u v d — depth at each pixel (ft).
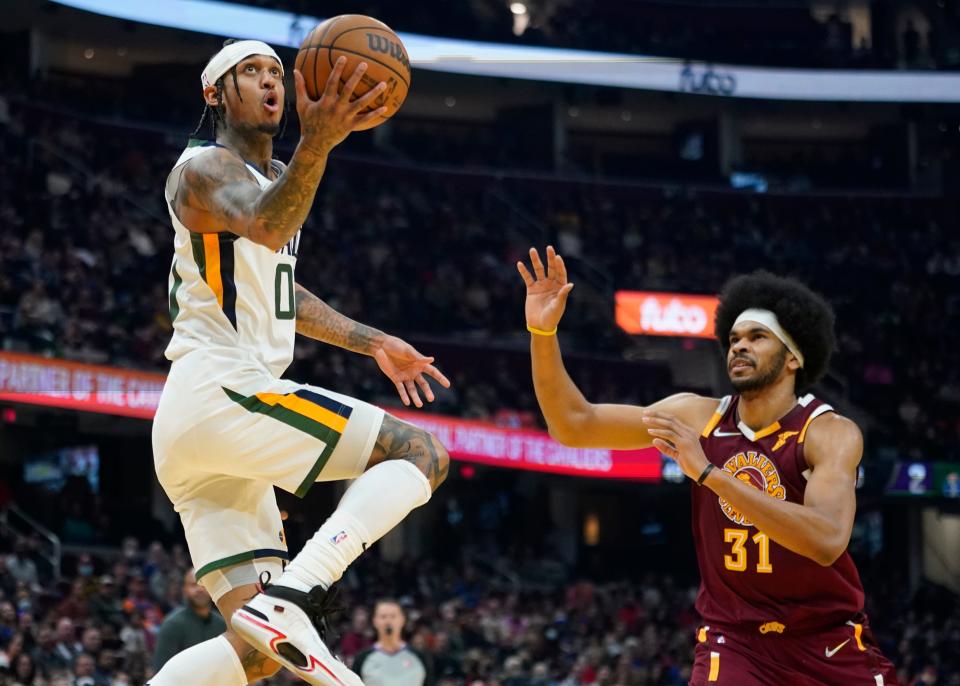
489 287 92.68
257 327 12.33
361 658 26.40
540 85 104.99
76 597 50.01
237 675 12.24
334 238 89.15
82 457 71.00
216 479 12.55
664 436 12.36
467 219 98.58
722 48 108.27
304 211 10.91
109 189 82.12
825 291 100.78
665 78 103.50
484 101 108.58
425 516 81.30
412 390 13.55
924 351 96.63
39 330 62.49
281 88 12.67
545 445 76.54
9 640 41.78
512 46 101.24
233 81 12.49
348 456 11.98
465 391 81.25
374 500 11.56
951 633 77.36
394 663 26.22
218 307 12.16
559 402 14.21
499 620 63.10
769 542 12.98
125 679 38.83
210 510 12.60
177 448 11.99
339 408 12.01
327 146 10.71
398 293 87.56
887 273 102.22
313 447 11.88
